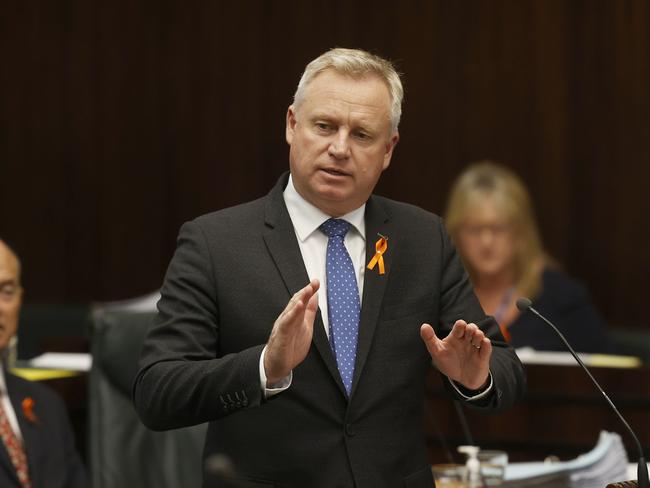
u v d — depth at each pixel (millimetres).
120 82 26250
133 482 10852
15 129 26641
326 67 7969
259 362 7270
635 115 23078
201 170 25953
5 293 13031
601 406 13438
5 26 26578
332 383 7844
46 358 17000
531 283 16844
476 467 9570
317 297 7262
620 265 23203
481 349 7422
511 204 16734
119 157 26312
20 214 26688
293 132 8266
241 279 7984
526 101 23938
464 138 24359
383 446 7867
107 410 10969
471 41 24281
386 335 8023
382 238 8250
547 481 9797
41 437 12602
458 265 8508
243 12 25656
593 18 23391
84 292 26484
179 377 7473
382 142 8000
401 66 24703
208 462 7992
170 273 8148
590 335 16875
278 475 7777
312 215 8203
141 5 26141
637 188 23094
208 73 25875
